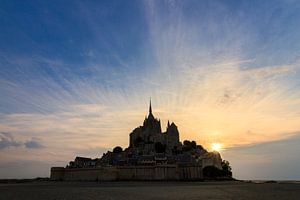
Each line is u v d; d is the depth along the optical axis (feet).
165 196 340.39
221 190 453.17
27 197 333.62
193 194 371.15
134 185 643.86
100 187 554.87
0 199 309.63
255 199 303.68
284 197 326.44
